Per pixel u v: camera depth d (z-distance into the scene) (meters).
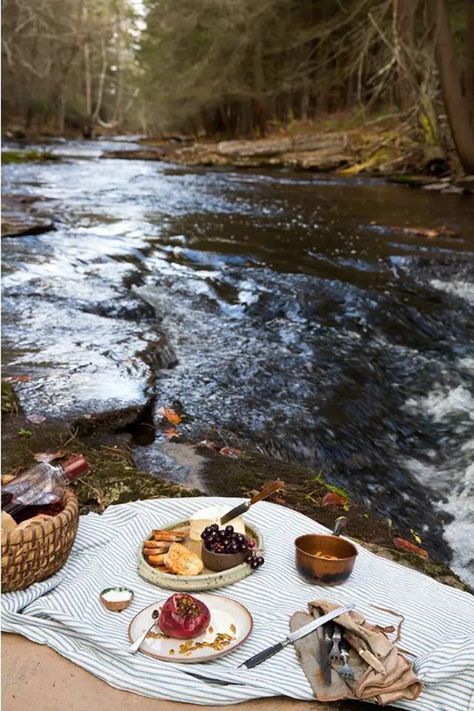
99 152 24.14
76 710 1.75
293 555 2.35
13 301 5.65
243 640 1.92
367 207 11.66
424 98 17.34
